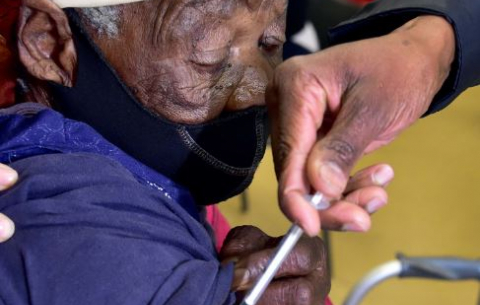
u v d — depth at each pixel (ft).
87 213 3.12
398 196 10.04
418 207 9.81
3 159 3.29
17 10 3.37
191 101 3.40
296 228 3.06
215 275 3.19
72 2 3.29
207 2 3.32
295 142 3.04
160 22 3.32
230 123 3.48
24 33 3.39
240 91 3.45
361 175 3.24
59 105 3.48
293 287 3.42
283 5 3.46
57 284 3.04
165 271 3.12
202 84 3.39
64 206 3.12
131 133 3.44
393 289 8.26
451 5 3.53
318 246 3.52
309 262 3.45
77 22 3.35
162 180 3.49
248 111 3.47
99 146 3.39
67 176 3.18
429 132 11.77
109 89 3.40
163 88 3.38
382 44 3.26
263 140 3.56
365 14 3.77
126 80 3.38
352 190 3.23
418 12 3.58
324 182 2.93
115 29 3.34
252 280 3.36
